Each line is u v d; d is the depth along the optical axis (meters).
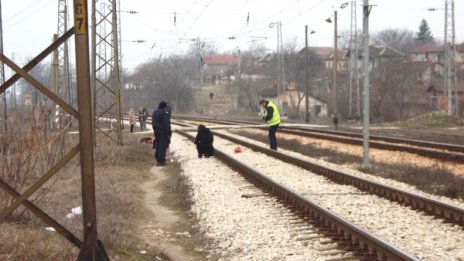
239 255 9.03
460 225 10.37
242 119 69.62
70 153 7.11
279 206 12.68
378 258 8.20
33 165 12.08
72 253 8.02
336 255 8.73
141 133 43.38
